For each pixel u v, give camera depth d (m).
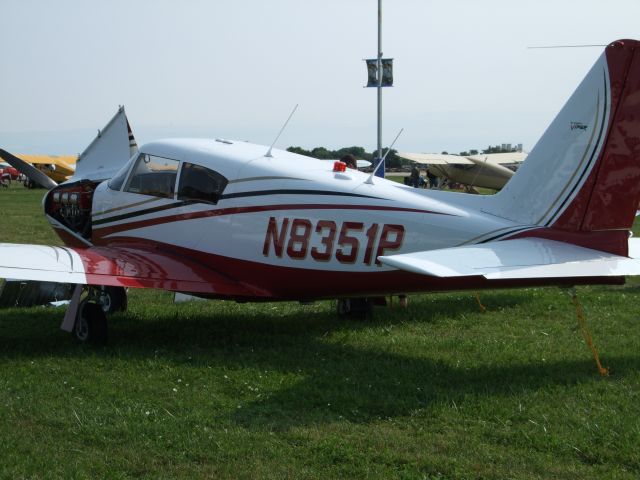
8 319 8.47
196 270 7.62
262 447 4.61
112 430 4.82
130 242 8.42
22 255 7.18
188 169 7.91
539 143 6.57
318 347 7.26
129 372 6.23
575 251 6.17
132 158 8.61
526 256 5.92
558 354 6.95
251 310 9.18
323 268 7.02
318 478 4.21
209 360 6.65
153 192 8.20
